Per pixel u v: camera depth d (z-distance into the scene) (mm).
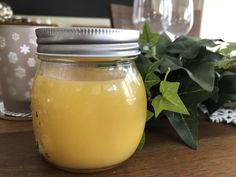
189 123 166
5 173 124
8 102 200
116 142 122
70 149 119
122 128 122
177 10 358
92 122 117
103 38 114
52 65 125
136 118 128
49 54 119
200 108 207
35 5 820
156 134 177
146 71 153
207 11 953
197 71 168
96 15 893
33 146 152
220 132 184
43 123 123
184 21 359
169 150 153
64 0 845
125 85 124
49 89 120
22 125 184
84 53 114
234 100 193
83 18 881
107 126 118
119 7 437
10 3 789
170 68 160
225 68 195
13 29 182
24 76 191
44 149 128
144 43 185
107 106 118
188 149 155
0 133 169
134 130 128
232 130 188
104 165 125
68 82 118
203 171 132
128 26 443
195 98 169
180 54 184
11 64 189
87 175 126
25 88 194
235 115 211
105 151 121
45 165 133
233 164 139
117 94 120
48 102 119
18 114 198
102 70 123
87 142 118
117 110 120
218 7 966
